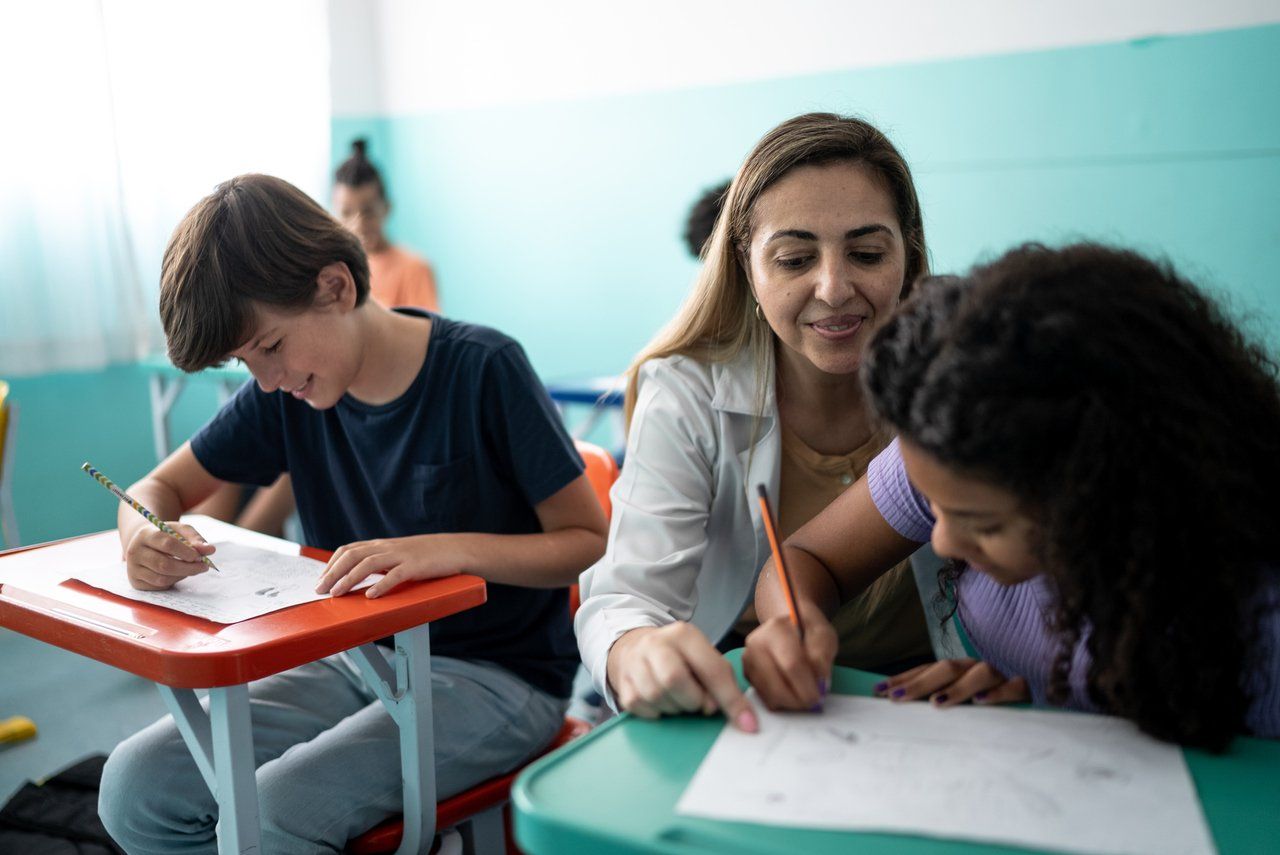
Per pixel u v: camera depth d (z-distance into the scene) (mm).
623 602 1031
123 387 3842
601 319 4414
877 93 3646
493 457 1455
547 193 4457
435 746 1256
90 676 2658
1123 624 656
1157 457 625
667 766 669
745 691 792
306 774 1181
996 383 624
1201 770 660
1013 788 633
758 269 1129
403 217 4922
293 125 4238
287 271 1271
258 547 1338
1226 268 3164
